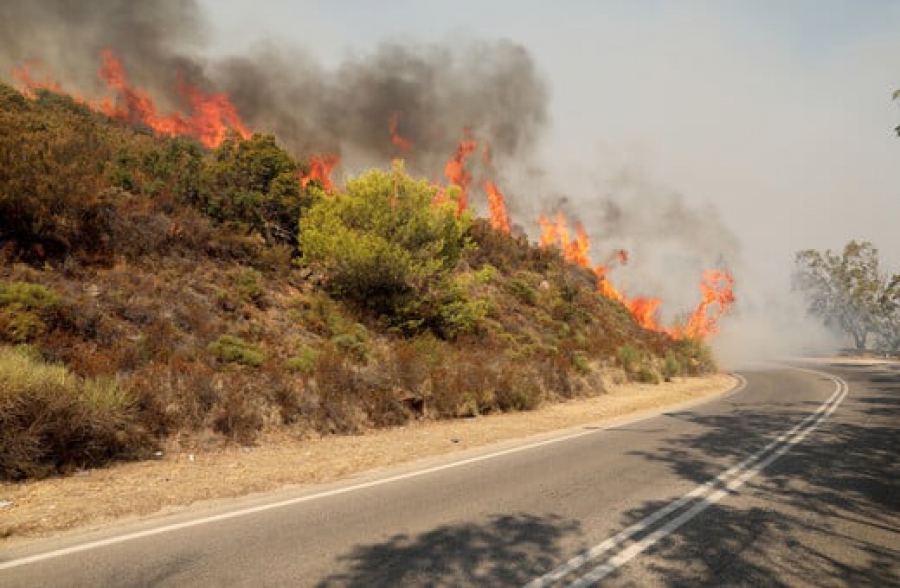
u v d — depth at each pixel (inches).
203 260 513.7
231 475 260.2
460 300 660.1
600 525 193.3
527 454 323.6
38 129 550.9
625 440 370.6
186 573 148.0
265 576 146.6
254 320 468.1
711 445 350.6
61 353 318.0
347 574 148.6
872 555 168.9
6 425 240.7
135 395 298.0
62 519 192.1
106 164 538.9
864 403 585.0
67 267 401.4
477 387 490.6
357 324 534.0
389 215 602.2
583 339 861.2
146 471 258.8
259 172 638.5
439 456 319.3
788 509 214.2
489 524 193.3
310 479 260.1
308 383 393.7
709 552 169.0
